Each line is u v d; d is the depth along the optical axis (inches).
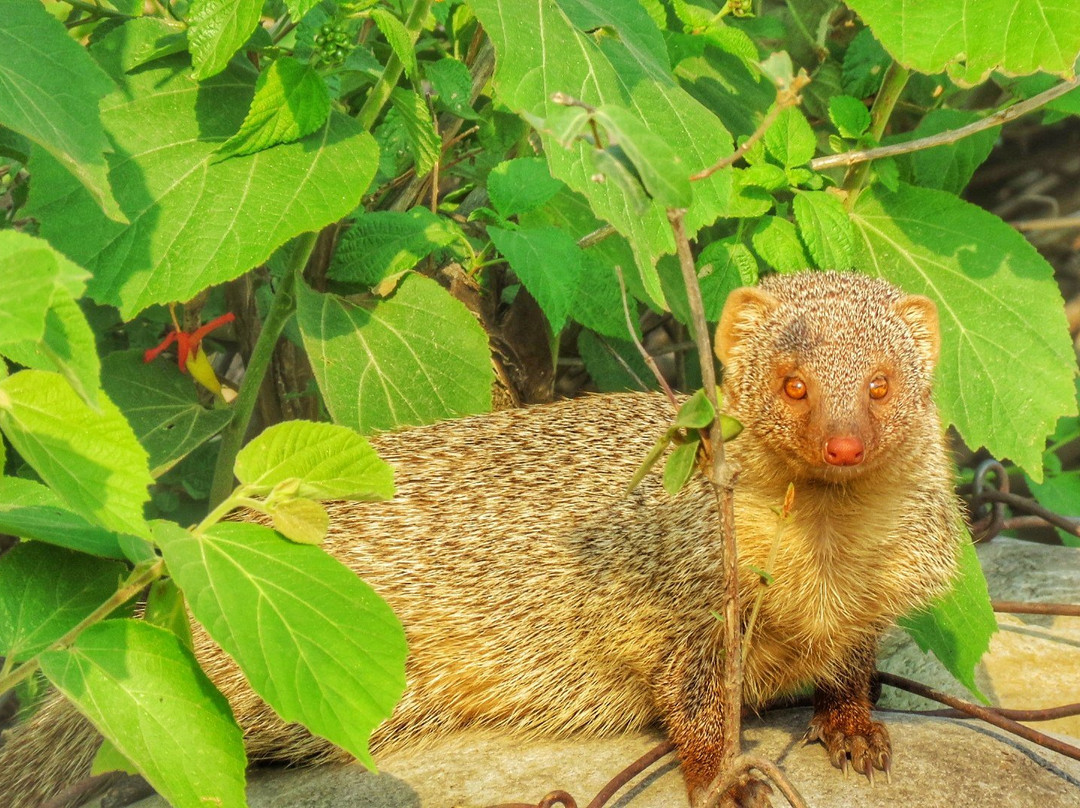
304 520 18.6
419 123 24.5
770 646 23.7
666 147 16.7
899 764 22.4
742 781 21.8
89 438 17.5
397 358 24.8
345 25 24.0
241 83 23.8
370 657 18.2
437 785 22.8
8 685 18.2
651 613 23.6
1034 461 25.9
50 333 16.7
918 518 23.5
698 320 17.8
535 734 24.5
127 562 20.5
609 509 24.2
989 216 26.7
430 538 24.5
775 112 16.7
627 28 23.3
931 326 23.6
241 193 22.6
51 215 22.2
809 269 26.1
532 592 24.2
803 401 22.5
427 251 25.2
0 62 19.8
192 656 18.6
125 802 23.8
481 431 25.5
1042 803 21.7
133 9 25.2
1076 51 22.0
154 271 22.1
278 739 24.3
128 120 23.0
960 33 22.3
